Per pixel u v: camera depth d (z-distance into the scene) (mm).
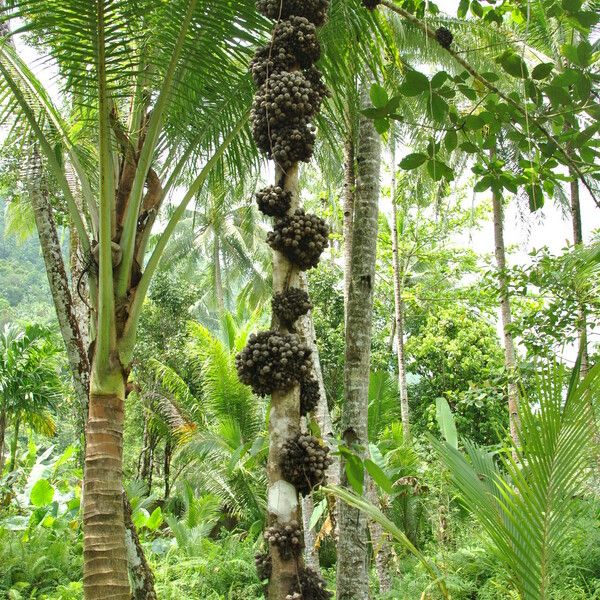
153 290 20719
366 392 4527
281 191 3057
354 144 5059
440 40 3730
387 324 22094
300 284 3062
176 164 4625
